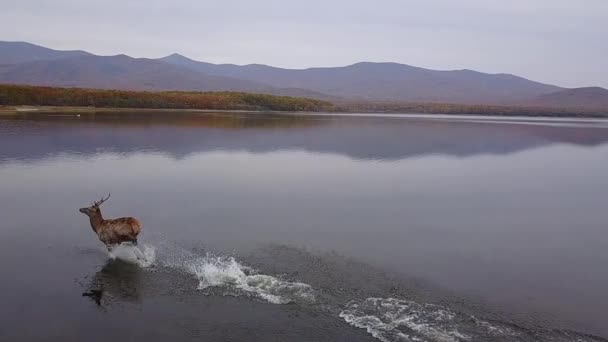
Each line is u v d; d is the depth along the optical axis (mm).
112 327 7773
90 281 9508
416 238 13273
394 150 33969
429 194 19484
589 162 31719
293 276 10039
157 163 24547
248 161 26359
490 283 10180
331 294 9203
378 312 8508
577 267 11477
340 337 7566
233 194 17984
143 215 14516
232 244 12008
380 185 20938
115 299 8750
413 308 8734
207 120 57062
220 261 10742
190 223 13805
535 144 43281
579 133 58969
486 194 19984
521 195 20062
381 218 15297
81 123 44969
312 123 60594
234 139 37344
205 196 17484
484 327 8109
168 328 7766
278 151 31141
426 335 7723
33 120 45938
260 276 9906
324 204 16906
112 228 10750
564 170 27859
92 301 8664
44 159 24438
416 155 31766
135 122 49188
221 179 20844
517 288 9977
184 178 20781
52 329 7688
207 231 13062
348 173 23703
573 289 10055
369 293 9344
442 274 10594
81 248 11391
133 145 31094
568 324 8375
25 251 11125
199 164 24734
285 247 11938
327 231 13531
